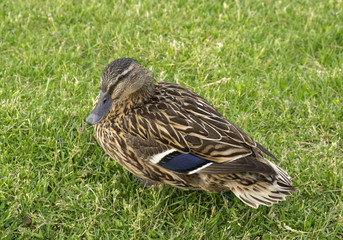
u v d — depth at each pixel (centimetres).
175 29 746
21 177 491
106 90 466
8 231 441
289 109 601
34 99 580
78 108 573
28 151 517
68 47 709
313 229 462
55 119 563
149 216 468
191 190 497
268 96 622
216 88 628
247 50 709
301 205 481
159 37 715
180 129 445
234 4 822
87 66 676
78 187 493
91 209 471
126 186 502
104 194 485
